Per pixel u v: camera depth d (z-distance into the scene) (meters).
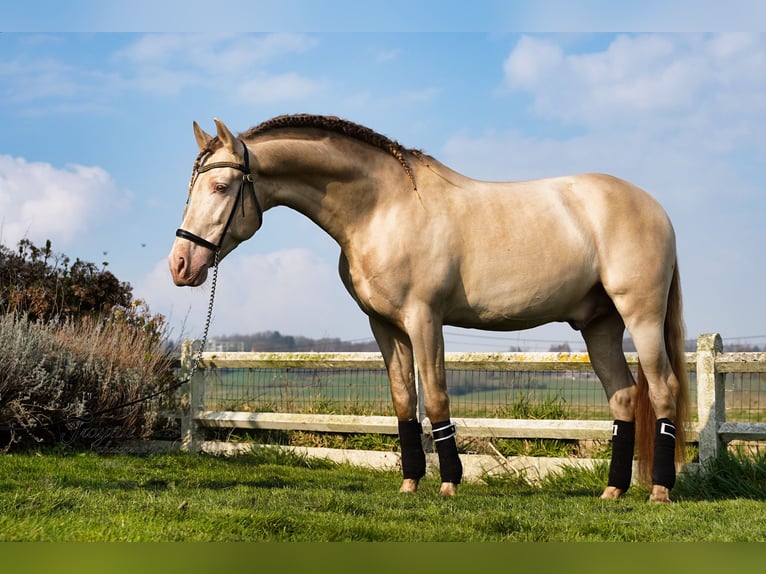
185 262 4.49
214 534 3.41
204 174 4.59
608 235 4.89
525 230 4.77
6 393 6.45
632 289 4.84
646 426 5.02
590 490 5.63
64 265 9.16
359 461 6.94
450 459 4.69
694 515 4.25
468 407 7.11
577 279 4.87
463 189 4.84
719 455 5.65
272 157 4.63
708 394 5.75
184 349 7.85
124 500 4.20
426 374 4.63
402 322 4.64
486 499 4.66
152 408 7.48
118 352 7.62
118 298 9.20
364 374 7.50
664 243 4.95
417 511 4.13
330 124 4.76
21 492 4.23
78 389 6.93
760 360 5.64
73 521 3.57
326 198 4.70
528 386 6.96
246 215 4.61
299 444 7.50
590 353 5.33
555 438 6.44
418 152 4.89
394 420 6.85
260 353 7.57
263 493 4.67
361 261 4.68
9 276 8.84
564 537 3.67
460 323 4.88
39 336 7.03
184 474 5.86
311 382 7.69
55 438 6.89
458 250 4.67
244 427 7.50
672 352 5.08
